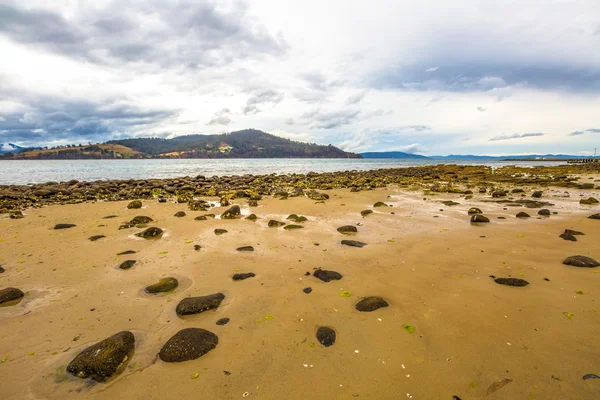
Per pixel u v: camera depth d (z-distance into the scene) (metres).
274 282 6.06
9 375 3.60
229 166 85.69
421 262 7.00
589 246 7.74
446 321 4.57
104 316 4.89
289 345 4.09
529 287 5.57
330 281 6.04
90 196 19.09
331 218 11.84
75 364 3.65
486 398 3.14
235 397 3.24
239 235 9.48
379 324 4.54
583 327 4.30
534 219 11.06
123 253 7.81
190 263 7.14
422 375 3.50
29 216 12.47
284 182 29.34
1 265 7.04
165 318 4.82
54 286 5.97
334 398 3.21
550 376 3.40
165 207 14.60
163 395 3.29
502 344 4.00
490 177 33.09
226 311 4.99
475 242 8.41
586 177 31.66
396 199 16.91
